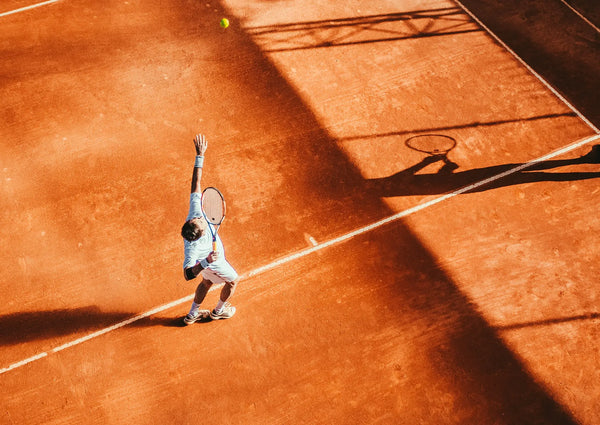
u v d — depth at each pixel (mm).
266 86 9789
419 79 10125
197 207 6059
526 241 7988
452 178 8672
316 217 8094
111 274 7363
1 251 7492
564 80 10336
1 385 6406
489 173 8773
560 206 8391
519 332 7105
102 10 10852
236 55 10281
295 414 6375
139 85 9625
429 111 9609
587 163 8969
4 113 9070
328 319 7098
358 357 6812
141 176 8383
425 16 11391
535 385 6691
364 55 10469
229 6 11227
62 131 8891
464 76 10234
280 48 10477
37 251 7523
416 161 8875
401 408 6461
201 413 6344
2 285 7195
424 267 7652
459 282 7527
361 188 8477
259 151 8820
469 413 6457
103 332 6871
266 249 7707
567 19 11578
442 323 7145
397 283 7473
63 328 6875
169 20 10805
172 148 8750
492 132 9352
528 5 11836
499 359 6875
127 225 7836
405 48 10664
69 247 7582
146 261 7504
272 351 6812
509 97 9930
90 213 7938
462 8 11633
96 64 9898
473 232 8055
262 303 7195
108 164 8500
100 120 9070
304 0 11531
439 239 7953
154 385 6512
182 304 7168
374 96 9781
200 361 6703
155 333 6891
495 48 10812
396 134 9219
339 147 8977
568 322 7223
